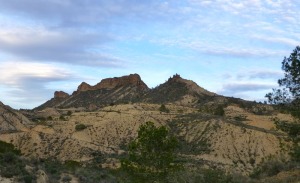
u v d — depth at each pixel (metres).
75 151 118.44
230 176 20.45
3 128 149.75
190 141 126.25
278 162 29.80
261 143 116.25
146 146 26.23
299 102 21.48
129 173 26.45
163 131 26.53
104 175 52.72
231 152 114.75
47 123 160.12
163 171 25.55
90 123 158.75
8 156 42.34
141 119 157.50
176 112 179.75
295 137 22.91
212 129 132.25
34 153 118.06
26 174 39.97
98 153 116.75
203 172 20.52
